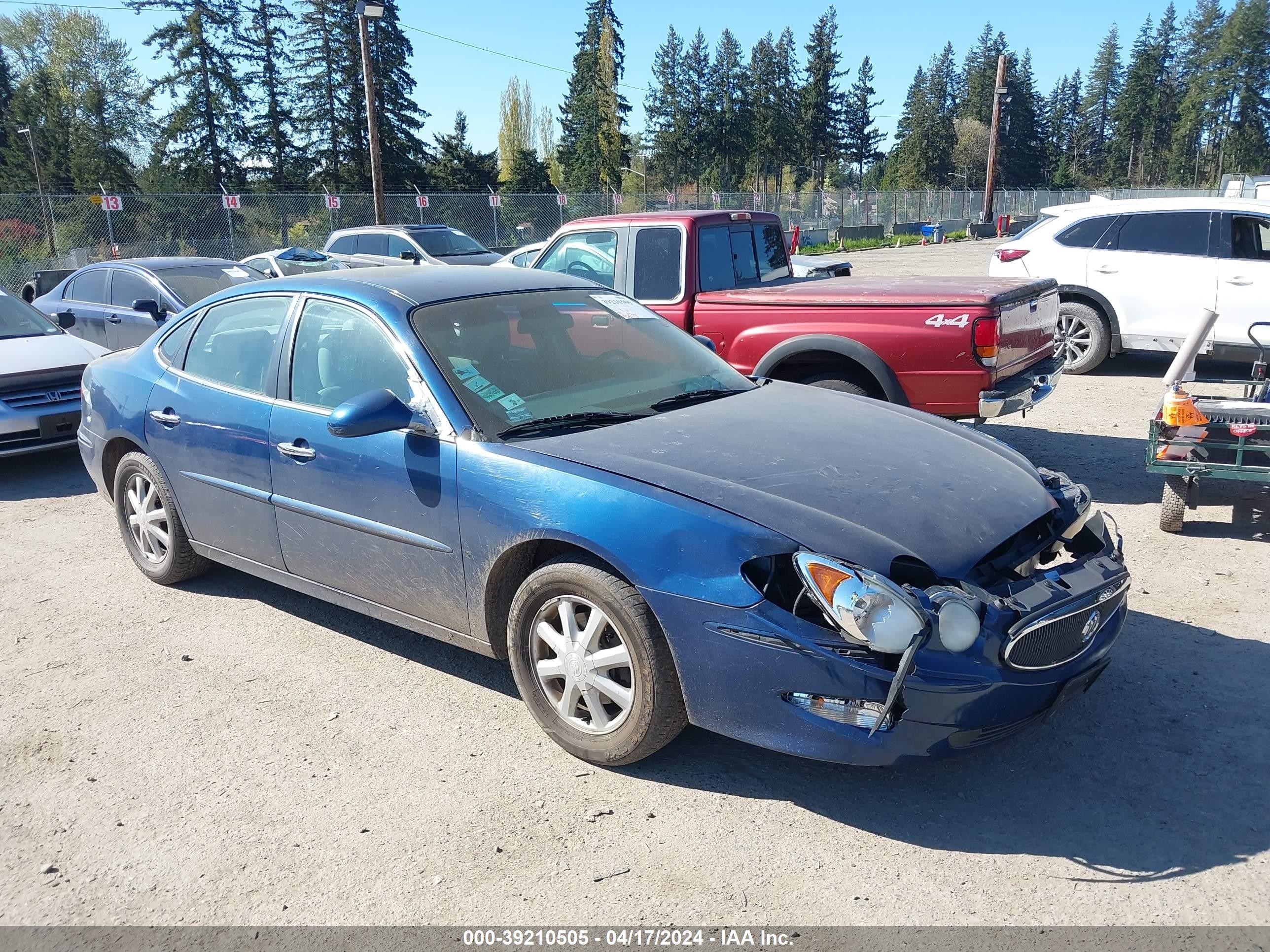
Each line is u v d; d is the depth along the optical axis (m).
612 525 3.13
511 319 4.18
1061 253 9.98
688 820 3.08
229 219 25.47
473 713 3.80
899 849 2.91
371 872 2.88
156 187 55.03
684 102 90.62
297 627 4.65
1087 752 3.39
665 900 2.72
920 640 2.74
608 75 77.94
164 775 3.42
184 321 4.97
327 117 56.38
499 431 3.59
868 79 107.38
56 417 7.54
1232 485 5.71
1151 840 2.91
